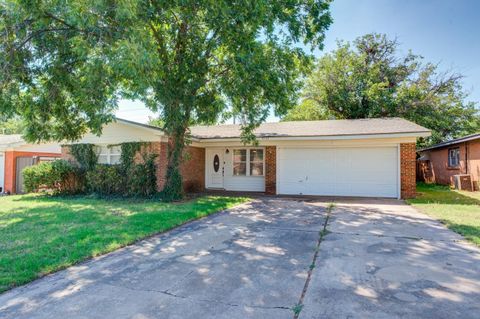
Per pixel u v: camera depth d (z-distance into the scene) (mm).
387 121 13562
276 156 12930
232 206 9328
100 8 5758
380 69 22750
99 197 11375
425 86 21828
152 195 11320
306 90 23391
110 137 12828
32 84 8312
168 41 9695
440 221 6836
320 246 4973
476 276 3648
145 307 2943
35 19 6656
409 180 11219
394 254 4508
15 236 5504
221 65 10266
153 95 9453
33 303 3051
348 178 12086
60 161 12828
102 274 3840
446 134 23438
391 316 2723
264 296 3158
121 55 5711
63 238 5344
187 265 4141
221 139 13117
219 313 2811
